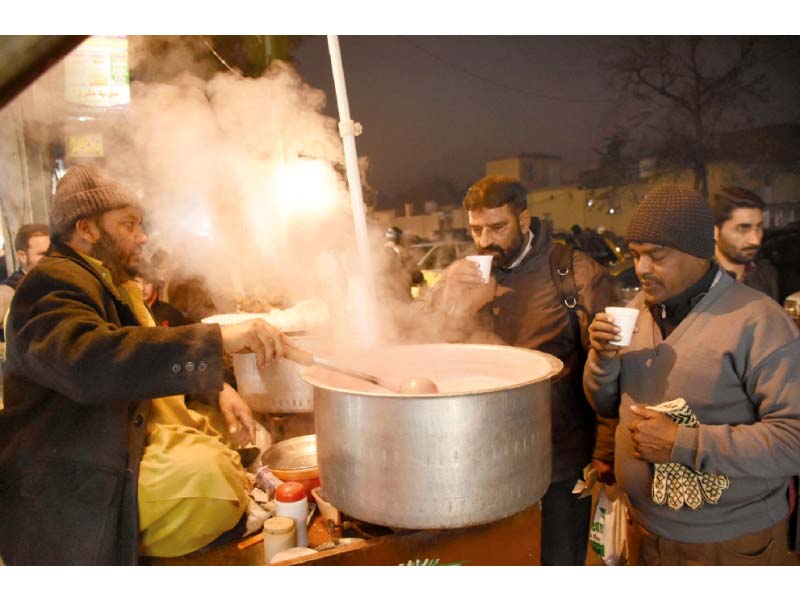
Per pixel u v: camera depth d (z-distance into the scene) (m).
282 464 1.84
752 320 1.47
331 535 1.60
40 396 1.50
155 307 2.91
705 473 1.47
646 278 1.57
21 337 1.41
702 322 1.54
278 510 1.60
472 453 1.12
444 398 1.10
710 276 1.57
